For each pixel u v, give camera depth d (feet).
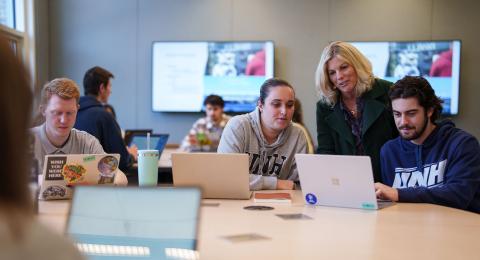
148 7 18.15
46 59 18.10
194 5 17.98
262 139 7.31
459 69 16.52
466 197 5.69
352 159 5.27
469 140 5.97
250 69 17.47
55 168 5.55
